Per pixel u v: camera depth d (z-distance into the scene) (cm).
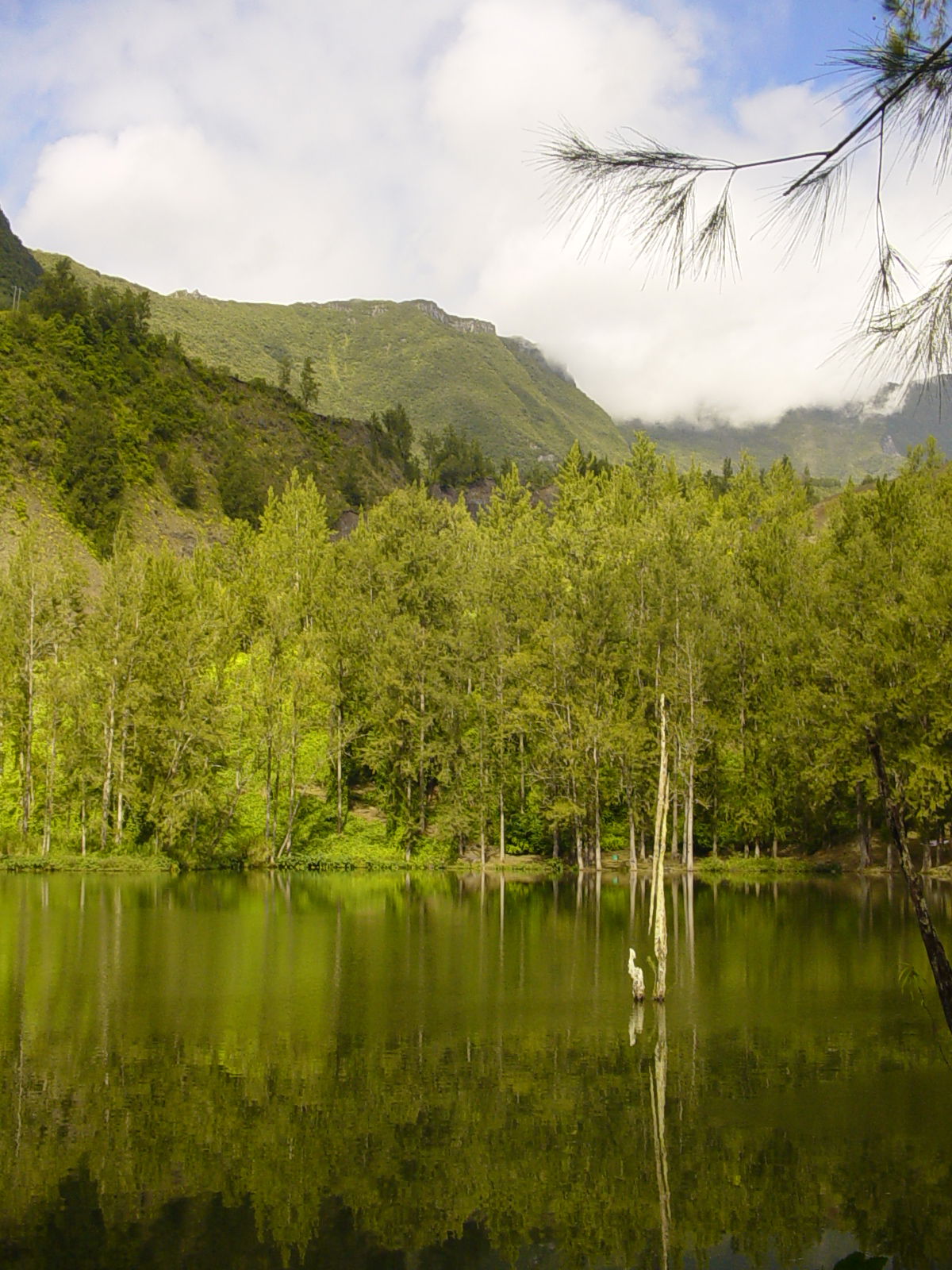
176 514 16088
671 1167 1759
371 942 4075
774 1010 2881
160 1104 2077
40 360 16625
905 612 5934
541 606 7812
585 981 3303
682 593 7500
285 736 7544
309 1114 2022
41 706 7838
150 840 7450
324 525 12338
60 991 3130
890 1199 1622
